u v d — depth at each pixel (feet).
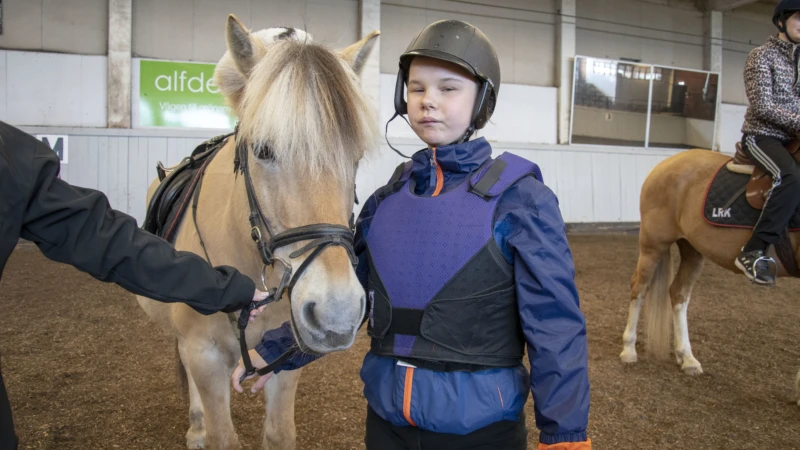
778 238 9.21
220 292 3.64
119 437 7.78
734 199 9.94
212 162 5.95
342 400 9.16
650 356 11.75
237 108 4.67
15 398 8.98
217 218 5.37
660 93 39.86
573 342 3.40
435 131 3.88
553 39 38.14
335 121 3.99
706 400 9.52
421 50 3.78
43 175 3.08
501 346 3.58
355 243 4.47
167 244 3.55
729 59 43.80
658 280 11.18
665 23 41.32
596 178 37.73
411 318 3.58
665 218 11.11
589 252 27.20
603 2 39.24
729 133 43.62
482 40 3.86
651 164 39.60
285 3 31.94
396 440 3.79
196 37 30.35
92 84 28.63
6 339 12.06
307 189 3.95
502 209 3.62
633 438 8.06
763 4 44.34
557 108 38.17
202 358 5.20
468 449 3.54
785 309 16.43
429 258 3.56
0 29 27.14
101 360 10.94
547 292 3.38
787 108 9.04
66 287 17.38
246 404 9.05
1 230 2.85
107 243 3.22
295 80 4.01
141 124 29.35
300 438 7.80
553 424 3.25
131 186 28.68
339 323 3.67
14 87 27.43
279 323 5.32
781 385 10.27
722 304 16.96
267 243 4.23
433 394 3.47
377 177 32.65
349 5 33.19
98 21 28.68
